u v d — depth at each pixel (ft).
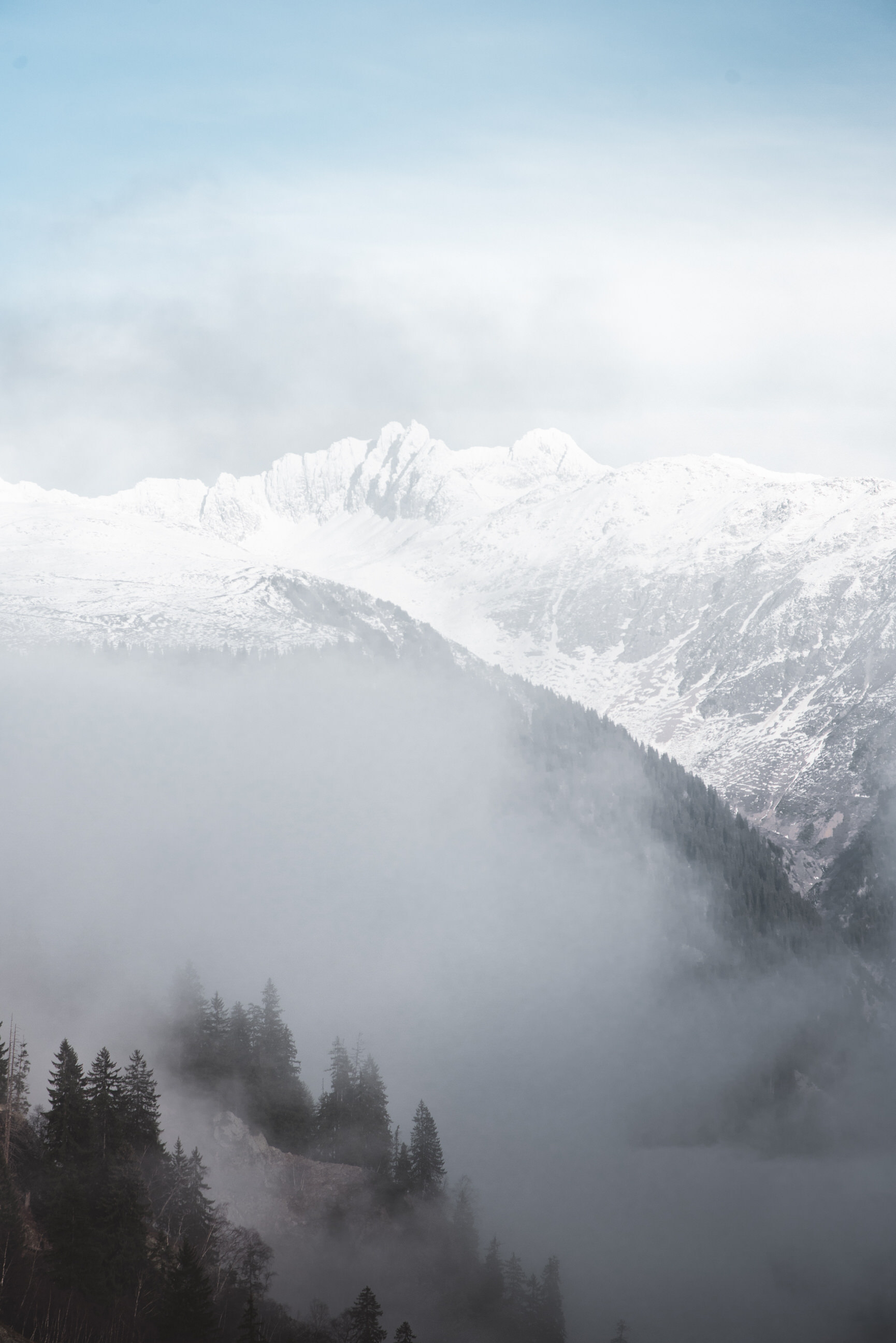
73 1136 269.64
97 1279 233.76
